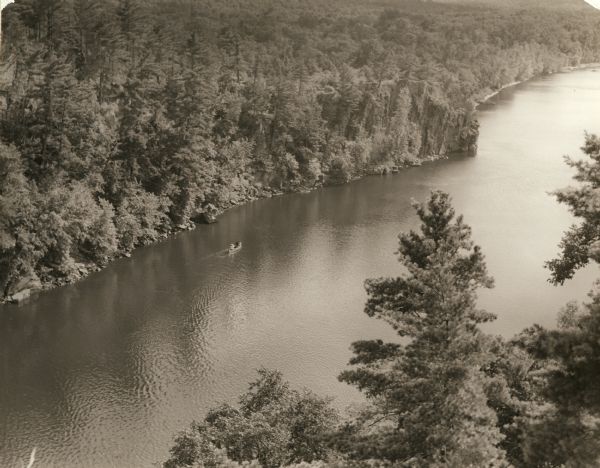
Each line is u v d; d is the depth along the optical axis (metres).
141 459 62.84
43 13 150.75
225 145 148.25
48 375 76.94
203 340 85.31
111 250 110.06
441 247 34.41
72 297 97.25
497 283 101.38
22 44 136.62
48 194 102.81
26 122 113.25
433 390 32.38
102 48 153.12
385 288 37.25
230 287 101.69
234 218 137.75
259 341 85.06
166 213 130.00
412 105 194.38
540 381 34.69
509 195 152.62
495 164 182.00
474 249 35.66
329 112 180.38
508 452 35.44
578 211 32.56
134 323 89.69
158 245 120.31
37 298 96.56
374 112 188.12
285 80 169.88
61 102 113.56
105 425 67.94
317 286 102.56
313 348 83.12
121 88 141.50
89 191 110.81
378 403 42.59
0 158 98.38
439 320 32.94
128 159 122.75
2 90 118.00
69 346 83.38
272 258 114.31
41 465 61.50
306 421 47.22
